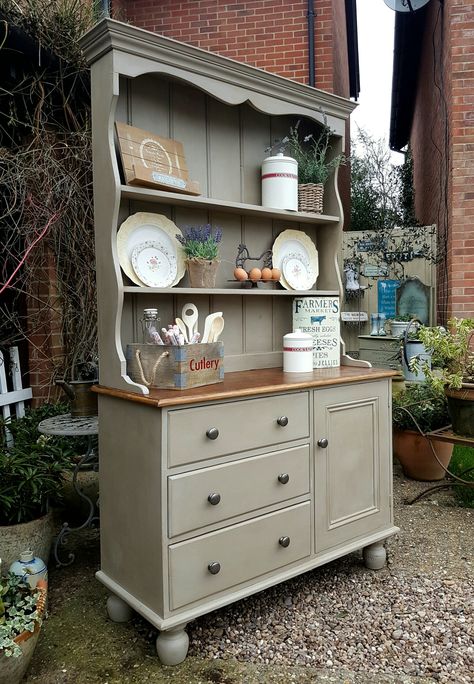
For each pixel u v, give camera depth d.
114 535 2.09
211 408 1.96
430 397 3.77
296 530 2.25
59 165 3.44
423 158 7.88
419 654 1.97
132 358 2.12
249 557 2.08
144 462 1.91
